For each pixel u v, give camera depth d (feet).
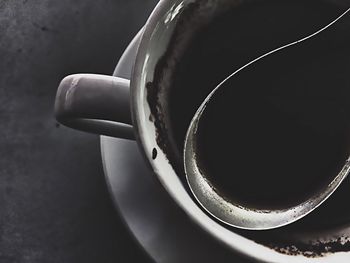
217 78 0.80
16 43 1.04
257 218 0.78
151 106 0.77
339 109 0.79
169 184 0.75
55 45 1.03
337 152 0.79
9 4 1.04
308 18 0.80
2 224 1.01
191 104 0.79
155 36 0.76
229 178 0.79
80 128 0.81
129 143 0.91
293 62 0.79
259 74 0.80
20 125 1.03
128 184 0.91
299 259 0.76
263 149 0.79
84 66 1.03
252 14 0.81
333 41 0.78
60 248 1.00
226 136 0.80
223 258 0.89
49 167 1.02
